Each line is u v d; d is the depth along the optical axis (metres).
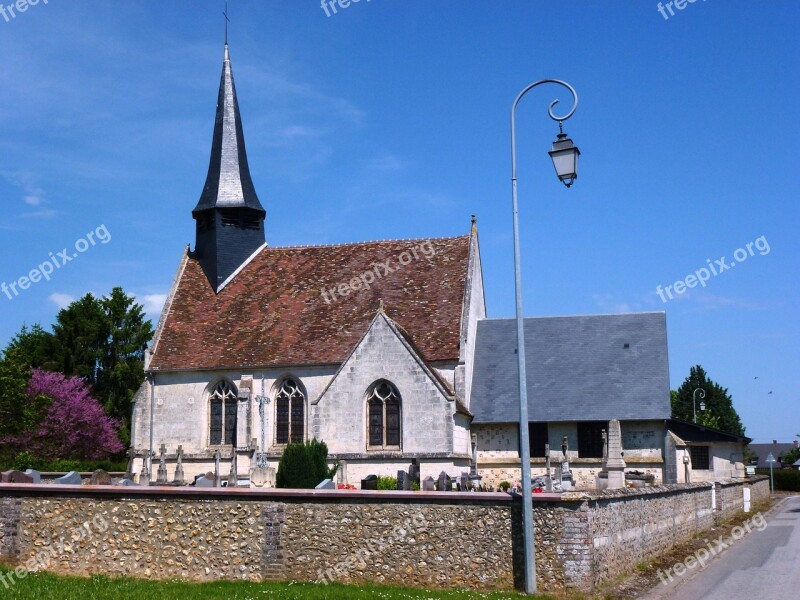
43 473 41.06
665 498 27.23
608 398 41.94
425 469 37.41
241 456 41.16
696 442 43.47
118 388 74.94
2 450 59.03
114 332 75.75
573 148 20.05
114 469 55.88
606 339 44.59
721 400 116.19
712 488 37.53
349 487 32.88
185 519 21.03
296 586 19.38
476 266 46.34
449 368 40.84
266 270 47.84
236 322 44.81
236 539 20.73
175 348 44.16
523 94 20.72
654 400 41.31
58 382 64.31
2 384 55.94
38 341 75.50
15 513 21.81
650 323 44.66
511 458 42.00
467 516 19.83
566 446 38.59
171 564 20.86
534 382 43.38
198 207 48.44
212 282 47.34
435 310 42.94
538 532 19.19
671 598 18.77
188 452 42.56
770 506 55.31
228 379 42.84
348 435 38.50
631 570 22.17
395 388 38.38
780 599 18.42
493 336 45.88
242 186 48.56
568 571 18.84
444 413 37.56
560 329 45.62
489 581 19.45
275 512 20.67
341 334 42.59
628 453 41.44
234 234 48.31
